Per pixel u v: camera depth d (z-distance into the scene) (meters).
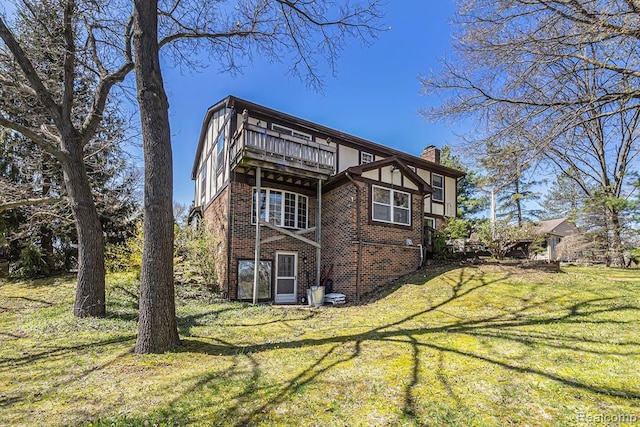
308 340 6.11
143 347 5.29
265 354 5.25
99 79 9.60
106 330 6.80
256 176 11.07
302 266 13.02
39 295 10.82
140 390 3.87
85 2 8.40
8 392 3.88
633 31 5.57
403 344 5.55
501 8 6.75
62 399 3.68
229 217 11.69
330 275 12.57
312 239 13.45
